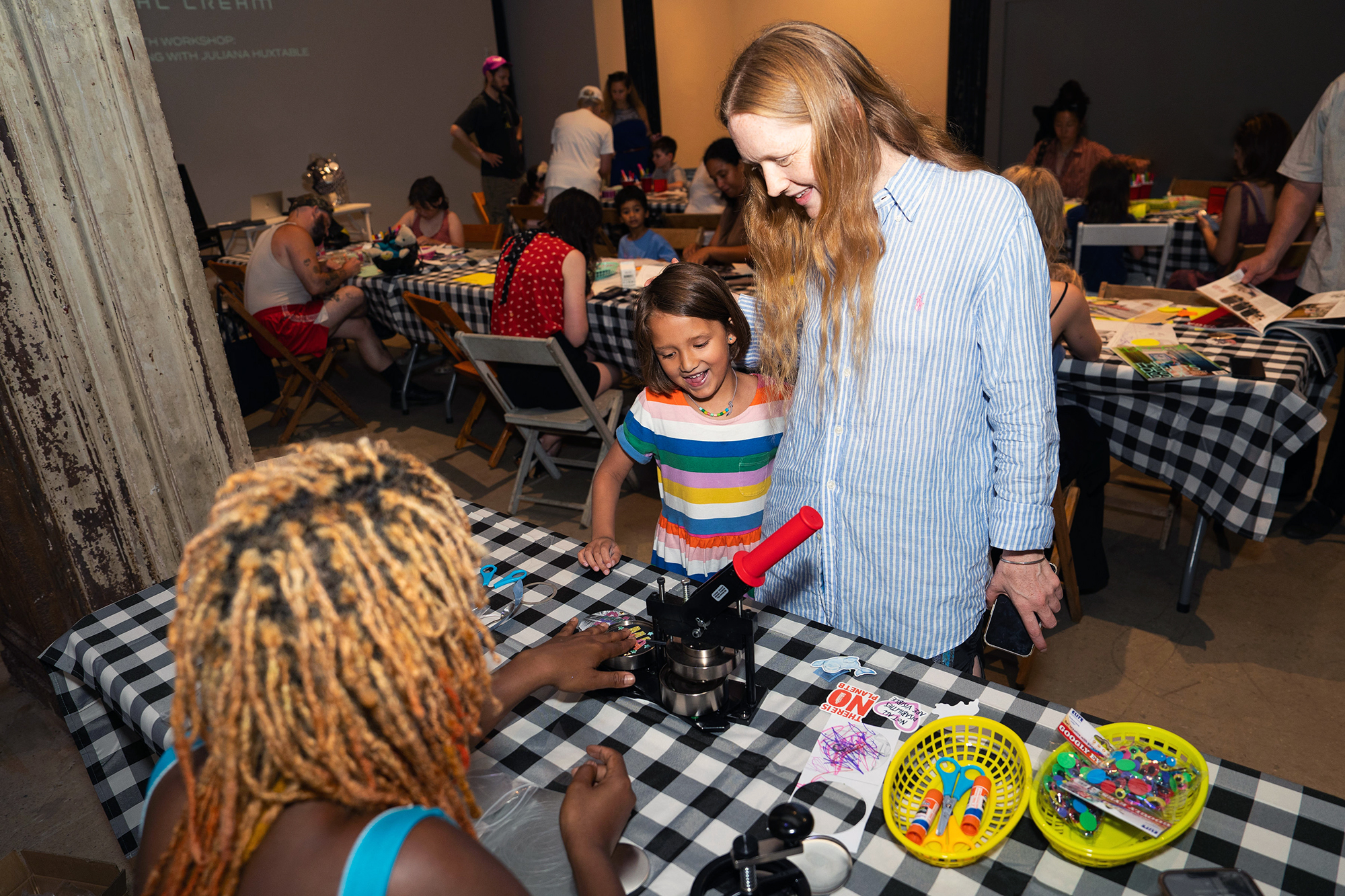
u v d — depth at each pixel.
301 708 0.45
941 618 1.11
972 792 0.75
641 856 0.70
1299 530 2.54
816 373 1.09
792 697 0.90
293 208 3.83
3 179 1.45
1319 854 0.67
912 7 6.93
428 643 0.48
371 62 6.33
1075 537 2.15
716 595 0.81
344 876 0.45
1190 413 1.98
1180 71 6.20
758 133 0.92
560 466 3.35
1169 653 2.11
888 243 0.98
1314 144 2.42
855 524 1.11
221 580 0.45
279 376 4.38
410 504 0.49
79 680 1.15
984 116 6.91
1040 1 6.45
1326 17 5.65
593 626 1.01
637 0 6.99
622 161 5.98
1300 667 2.03
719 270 3.30
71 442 1.67
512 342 2.62
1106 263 3.29
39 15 1.39
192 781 0.47
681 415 1.41
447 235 4.77
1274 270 2.60
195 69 5.42
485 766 0.83
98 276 1.57
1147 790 0.71
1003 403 0.99
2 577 1.97
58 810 1.80
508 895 0.47
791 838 0.69
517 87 7.57
